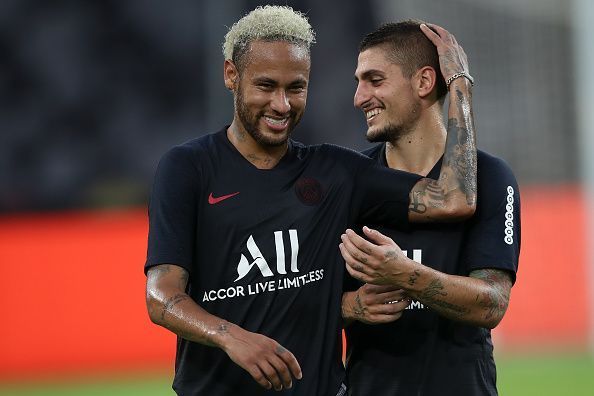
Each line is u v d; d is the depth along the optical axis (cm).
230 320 1201
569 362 3266
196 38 4809
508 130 4734
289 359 1088
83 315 3331
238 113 1218
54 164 4672
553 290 3538
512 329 3519
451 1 4819
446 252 1337
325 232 1241
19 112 4697
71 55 4747
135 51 4775
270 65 1168
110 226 3406
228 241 1206
